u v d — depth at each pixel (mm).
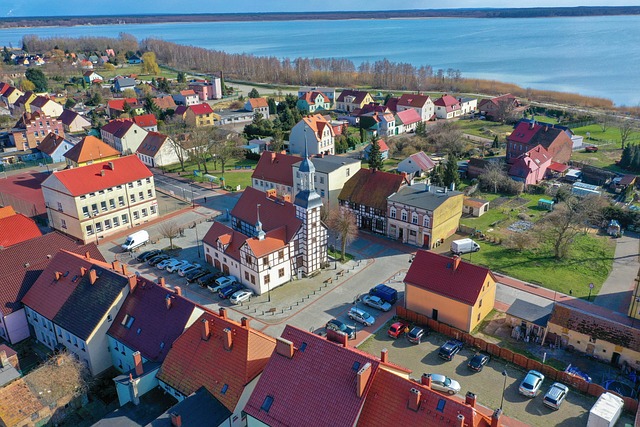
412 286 66438
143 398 49031
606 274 77500
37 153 147125
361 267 81062
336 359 42812
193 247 88375
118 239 92500
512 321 63562
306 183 75500
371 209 93312
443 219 87438
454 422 36562
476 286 62312
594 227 95312
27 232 82062
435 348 60875
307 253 77125
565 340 59781
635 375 54406
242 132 174500
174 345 50656
